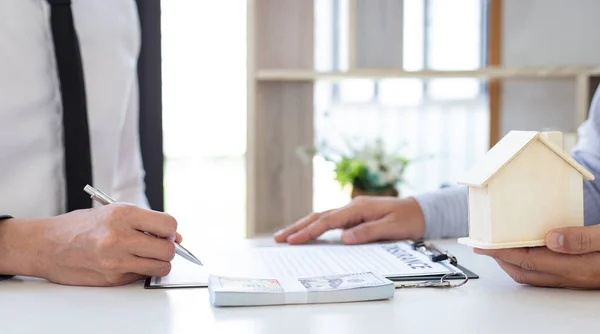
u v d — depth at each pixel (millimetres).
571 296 700
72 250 745
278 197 2479
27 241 771
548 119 3006
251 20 2211
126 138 1220
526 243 694
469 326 589
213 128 4293
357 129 3285
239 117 4250
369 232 1017
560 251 688
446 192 1114
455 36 3193
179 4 3916
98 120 1110
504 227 692
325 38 3258
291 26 2455
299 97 2457
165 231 750
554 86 2980
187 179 4602
